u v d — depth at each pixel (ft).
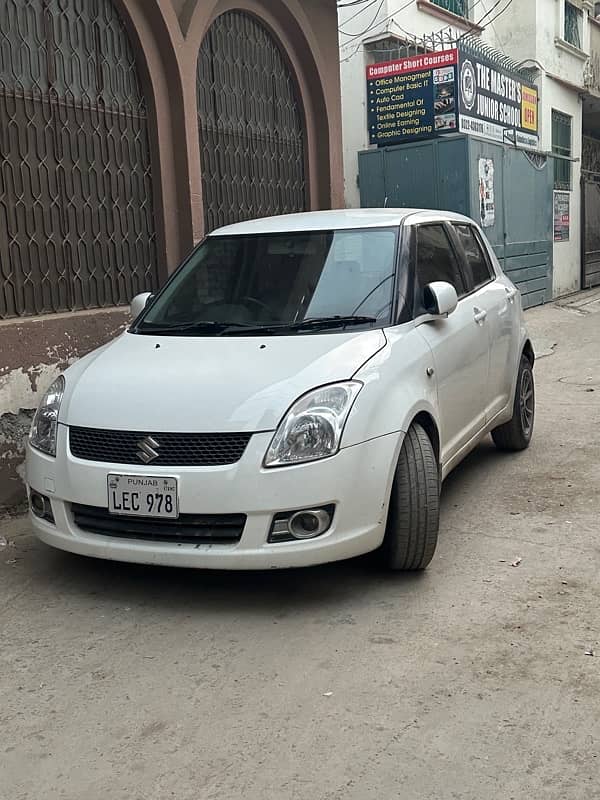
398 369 13.96
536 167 53.06
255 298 15.97
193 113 24.34
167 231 23.99
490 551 15.42
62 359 20.03
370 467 12.90
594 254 66.33
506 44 55.11
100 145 22.18
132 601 13.76
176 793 9.00
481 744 9.69
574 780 9.03
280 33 29.07
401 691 10.83
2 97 19.40
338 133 32.14
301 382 12.96
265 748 9.73
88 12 21.74
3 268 19.45
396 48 45.03
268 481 12.31
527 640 12.08
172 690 11.05
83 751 9.81
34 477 13.94
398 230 16.79
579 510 17.51
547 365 35.58
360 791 8.92
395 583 14.10
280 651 11.96
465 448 17.42
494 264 21.68
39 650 12.26
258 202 28.71
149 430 12.78
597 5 65.41
